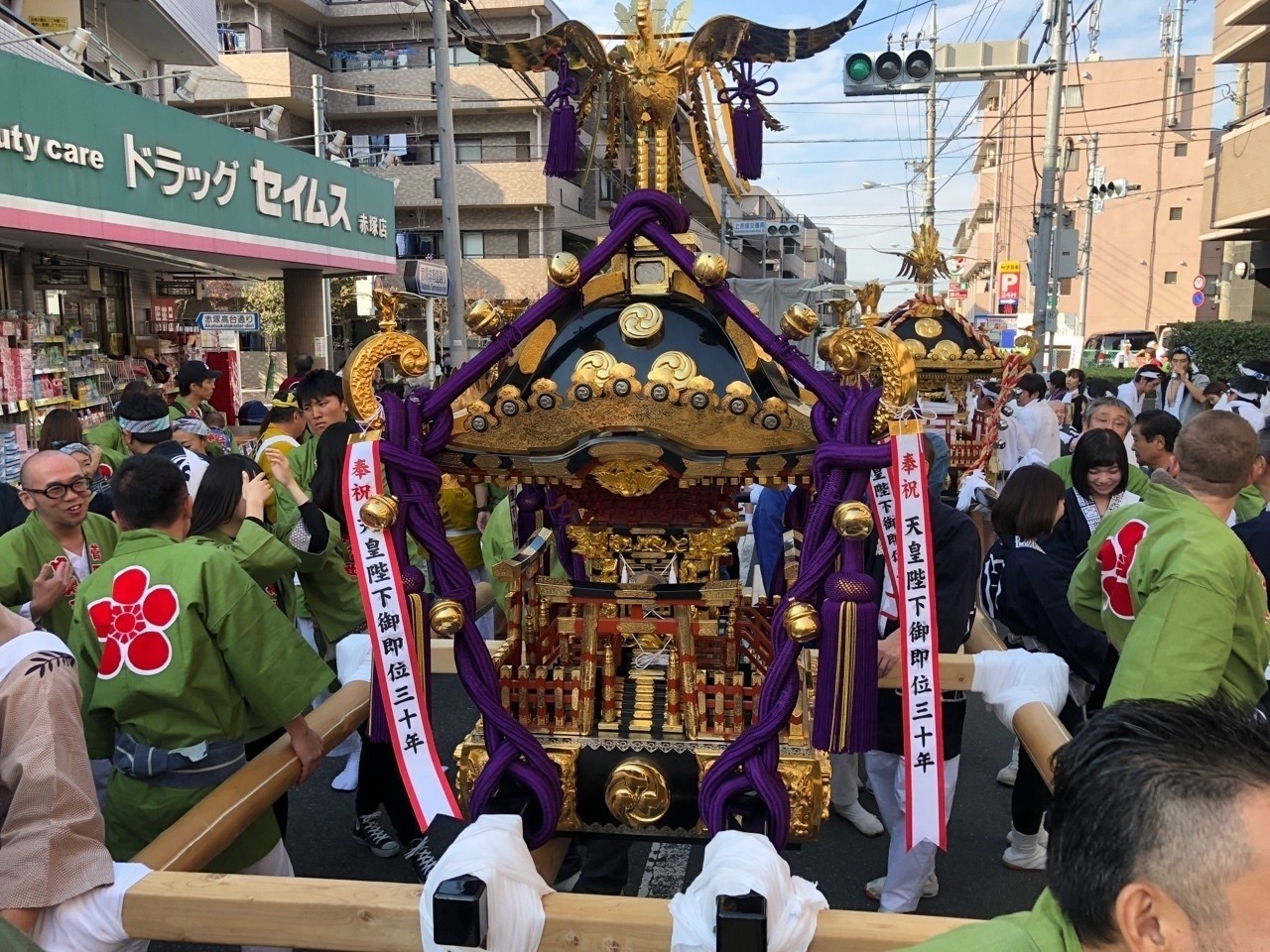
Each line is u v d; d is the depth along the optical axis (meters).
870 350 1.63
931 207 18.52
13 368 8.09
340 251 13.13
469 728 4.63
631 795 1.86
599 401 1.75
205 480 3.03
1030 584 3.23
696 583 2.00
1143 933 0.94
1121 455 3.97
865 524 1.56
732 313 1.78
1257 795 0.91
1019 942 1.09
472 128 24.39
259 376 22.23
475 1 21.95
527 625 2.17
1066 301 31.17
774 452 1.75
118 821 2.36
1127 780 0.95
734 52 1.91
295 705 2.31
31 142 7.14
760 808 1.74
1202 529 2.23
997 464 7.51
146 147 8.73
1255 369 9.31
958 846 3.71
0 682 1.79
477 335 1.85
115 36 12.72
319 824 3.94
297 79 22.53
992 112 28.80
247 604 2.30
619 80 1.94
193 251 9.71
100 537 3.37
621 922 1.48
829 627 1.62
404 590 1.76
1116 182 18.03
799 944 1.45
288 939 1.58
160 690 2.24
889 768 3.12
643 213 1.82
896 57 8.80
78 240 8.60
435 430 1.81
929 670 1.68
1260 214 15.23
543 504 2.36
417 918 1.54
